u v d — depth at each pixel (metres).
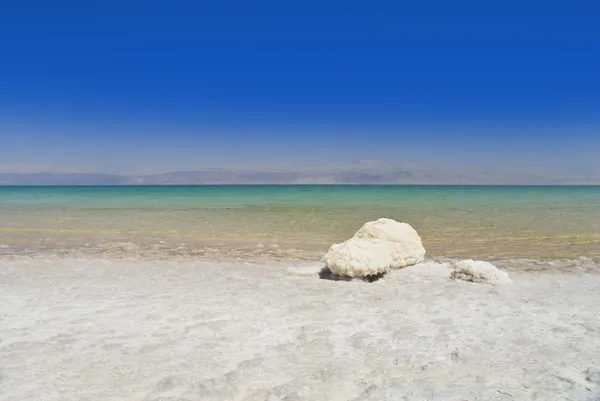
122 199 39.84
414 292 8.18
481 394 4.14
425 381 4.43
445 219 20.77
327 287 8.70
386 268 9.66
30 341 5.52
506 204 30.70
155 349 5.32
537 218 21.12
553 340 5.57
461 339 5.67
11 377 4.53
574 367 4.73
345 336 5.81
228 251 13.20
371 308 7.12
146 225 19.33
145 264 11.12
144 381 4.46
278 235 16.34
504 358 5.02
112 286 8.68
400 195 46.09
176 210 26.80
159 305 7.26
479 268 9.06
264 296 7.90
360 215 23.00
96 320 6.43
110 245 14.23
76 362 4.92
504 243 14.28
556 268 10.62
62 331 5.94
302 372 4.70
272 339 5.70
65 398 4.09
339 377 4.53
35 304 7.29
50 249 13.47
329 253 9.77
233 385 4.33
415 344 5.51
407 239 10.29
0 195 48.50
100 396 4.13
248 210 26.45
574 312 6.81
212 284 8.91
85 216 23.28
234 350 5.31
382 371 4.69
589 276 9.66
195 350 5.29
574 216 21.97
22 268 10.52
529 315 6.67
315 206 29.52
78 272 10.09
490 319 6.51
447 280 9.21
